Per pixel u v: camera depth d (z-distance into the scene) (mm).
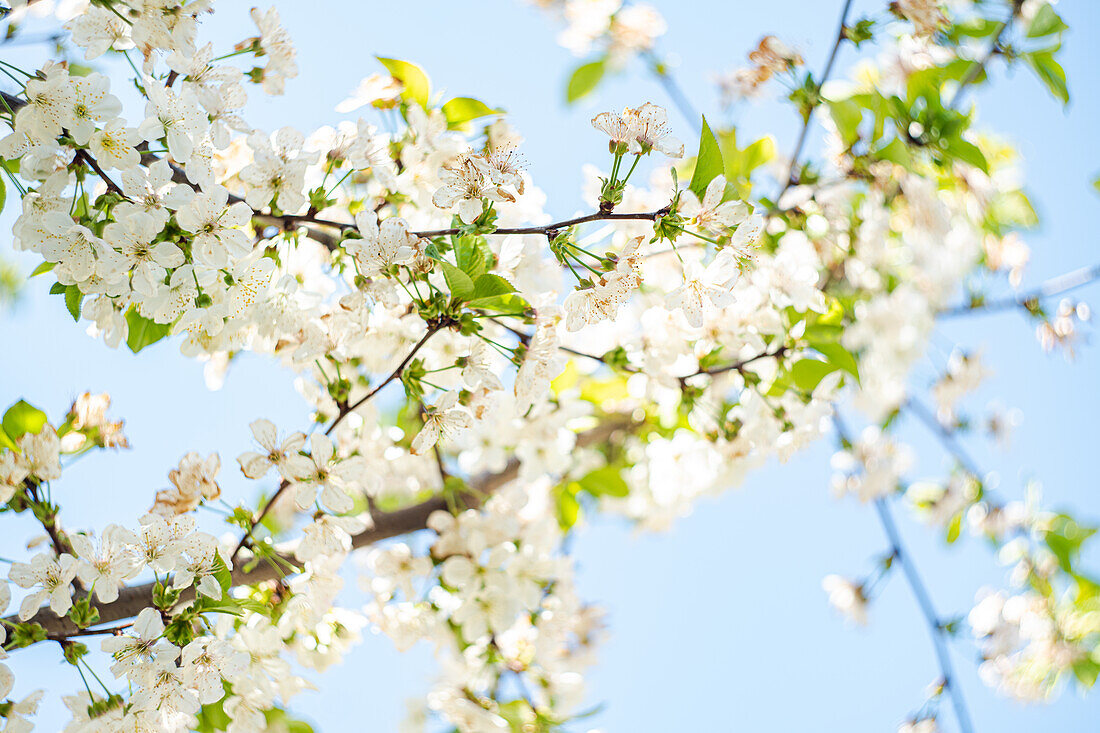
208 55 1293
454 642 1430
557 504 1534
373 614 1418
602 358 1429
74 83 1258
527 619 1445
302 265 1362
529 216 1374
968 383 1754
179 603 1306
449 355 1361
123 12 1286
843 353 1429
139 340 1312
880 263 1538
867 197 1493
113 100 1263
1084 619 1768
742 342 1427
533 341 1305
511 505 1439
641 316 1446
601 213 1285
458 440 1449
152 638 1281
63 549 1305
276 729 1377
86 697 1287
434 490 1486
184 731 1303
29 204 1261
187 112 1277
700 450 1514
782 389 1439
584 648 1536
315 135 1333
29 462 1302
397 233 1276
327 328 1349
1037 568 1781
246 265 1293
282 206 1307
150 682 1281
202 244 1271
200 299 1283
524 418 1455
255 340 1350
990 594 1781
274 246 1322
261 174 1301
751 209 1300
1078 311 1624
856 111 1469
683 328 1428
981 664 1744
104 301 1288
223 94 1297
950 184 1546
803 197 1487
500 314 1298
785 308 1449
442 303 1289
